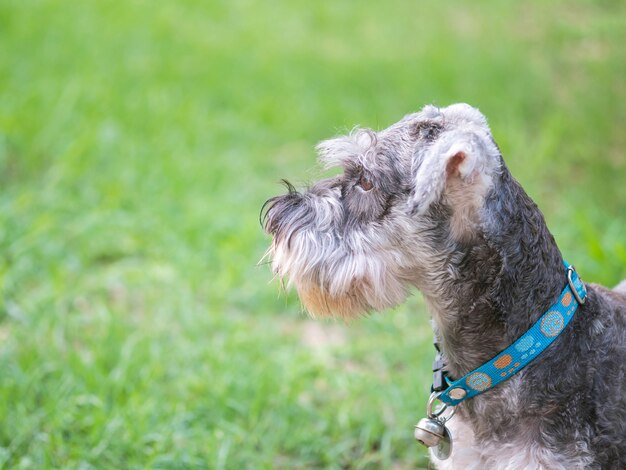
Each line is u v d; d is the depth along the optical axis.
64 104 10.22
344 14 14.23
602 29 11.59
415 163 3.79
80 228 7.91
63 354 6.13
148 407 5.48
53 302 6.70
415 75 11.23
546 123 9.59
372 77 11.40
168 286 7.17
